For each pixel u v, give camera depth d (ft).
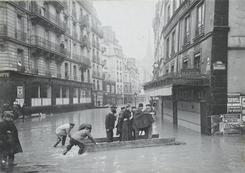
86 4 149.07
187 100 53.78
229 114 42.50
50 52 100.01
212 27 42.09
